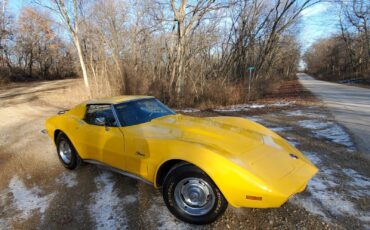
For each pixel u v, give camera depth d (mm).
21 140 6336
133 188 3484
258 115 9375
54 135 4457
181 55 13258
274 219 2699
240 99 13734
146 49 16750
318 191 3236
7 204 3227
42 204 3186
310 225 2578
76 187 3594
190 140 2760
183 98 12812
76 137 3896
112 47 15883
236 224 2645
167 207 2807
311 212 2791
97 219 2812
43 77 43219
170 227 2631
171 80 13336
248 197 2293
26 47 39438
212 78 15844
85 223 2752
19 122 8656
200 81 14062
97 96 13383
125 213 2906
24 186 3721
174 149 2648
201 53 16062
